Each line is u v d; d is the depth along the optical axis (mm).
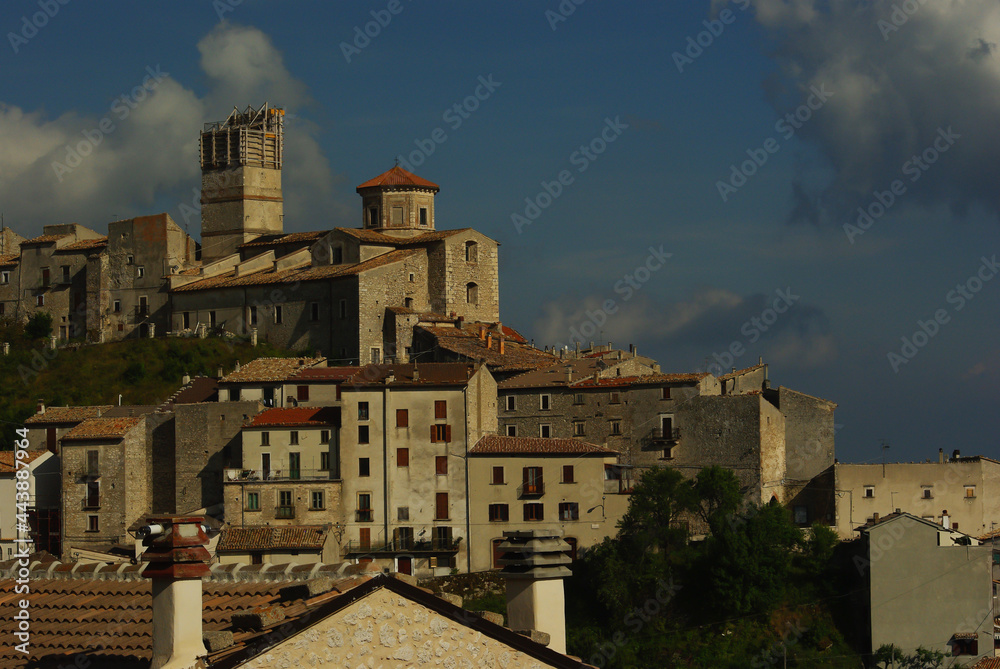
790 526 113938
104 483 126438
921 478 125688
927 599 106188
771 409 126875
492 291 163250
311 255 161875
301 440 121938
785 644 107312
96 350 160750
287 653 22656
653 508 115312
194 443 127938
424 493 120188
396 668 23719
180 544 24797
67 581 32312
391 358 149750
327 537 116750
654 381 126625
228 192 175625
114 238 170875
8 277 178250
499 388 132250
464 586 114750
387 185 164875
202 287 161375
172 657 24266
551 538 29406
